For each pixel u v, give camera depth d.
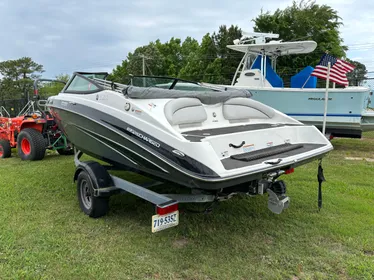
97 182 3.62
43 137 7.06
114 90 3.68
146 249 3.07
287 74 22.12
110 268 2.73
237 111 4.04
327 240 3.27
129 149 3.34
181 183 2.90
